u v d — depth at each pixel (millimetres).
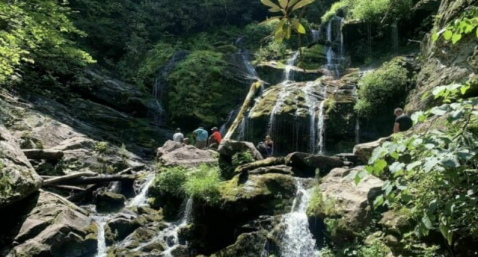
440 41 10117
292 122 14328
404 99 12781
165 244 8500
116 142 15734
